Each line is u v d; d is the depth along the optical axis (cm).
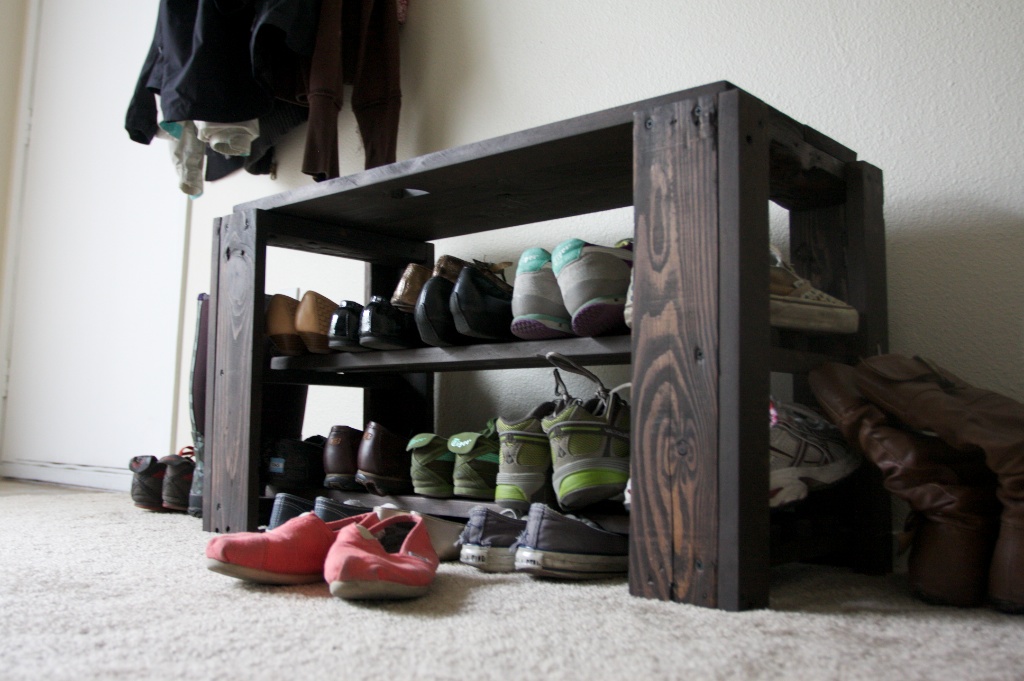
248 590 103
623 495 119
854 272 126
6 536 151
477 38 201
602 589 104
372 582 93
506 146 122
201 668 70
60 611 90
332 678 67
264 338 161
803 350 126
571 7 185
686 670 70
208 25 193
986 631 84
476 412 187
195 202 265
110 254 290
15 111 335
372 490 151
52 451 302
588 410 128
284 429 182
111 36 299
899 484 101
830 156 124
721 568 93
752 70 157
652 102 104
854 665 71
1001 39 132
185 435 258
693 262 98
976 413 95
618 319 117
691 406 97
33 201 325
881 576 117
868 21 144
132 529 162
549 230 182
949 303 133
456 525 129
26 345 319
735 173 95
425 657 73
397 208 159
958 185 134
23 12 338
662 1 170
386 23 204
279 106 221
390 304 151
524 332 129
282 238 165
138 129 220
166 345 265
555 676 68
